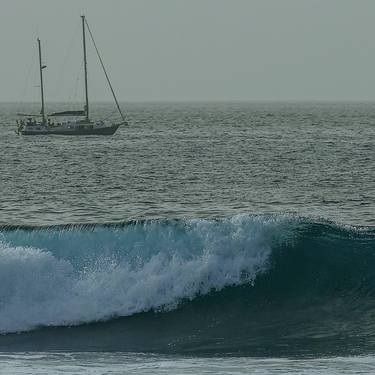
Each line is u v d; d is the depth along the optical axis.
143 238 100.19
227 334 89.00
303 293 99.06
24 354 79.75
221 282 98.12
